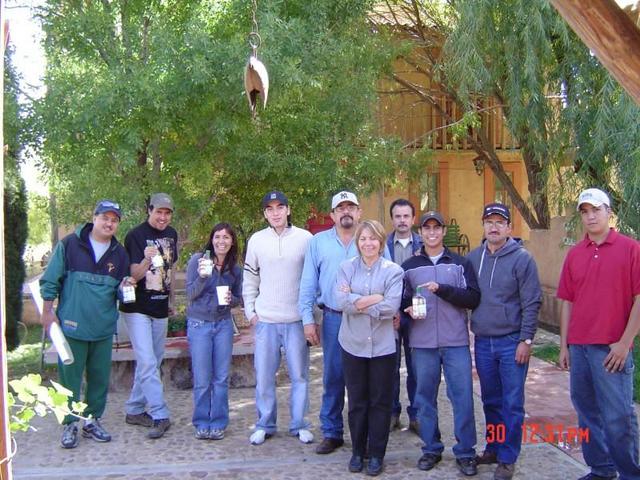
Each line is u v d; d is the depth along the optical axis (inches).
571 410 247.3
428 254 194.1
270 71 253.1
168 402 262.4
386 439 189.3
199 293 217.6
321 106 333.4
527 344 178.1
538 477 185.9
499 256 184.4
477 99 481.4
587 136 340.5
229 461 199.6
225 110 269.1
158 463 198.1
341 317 204.1
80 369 210.1
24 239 322.7
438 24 497.0
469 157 735.7
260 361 215.9
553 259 437.1
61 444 212.8
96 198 280.8
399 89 594.2
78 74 264.4
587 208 167.6
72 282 207.2
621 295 163.2
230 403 262.1
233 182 332.5
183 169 284.2
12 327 321.4
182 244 309.4
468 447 187.9
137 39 275.6
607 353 164.7
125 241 226.4
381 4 532.1
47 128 253.1
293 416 219.3
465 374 186.9
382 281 182.5
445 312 187.8
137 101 245.8
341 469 193.2
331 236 208.5
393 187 527.8
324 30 298.8
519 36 356.2
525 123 374.3
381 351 185.0
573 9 81.7
